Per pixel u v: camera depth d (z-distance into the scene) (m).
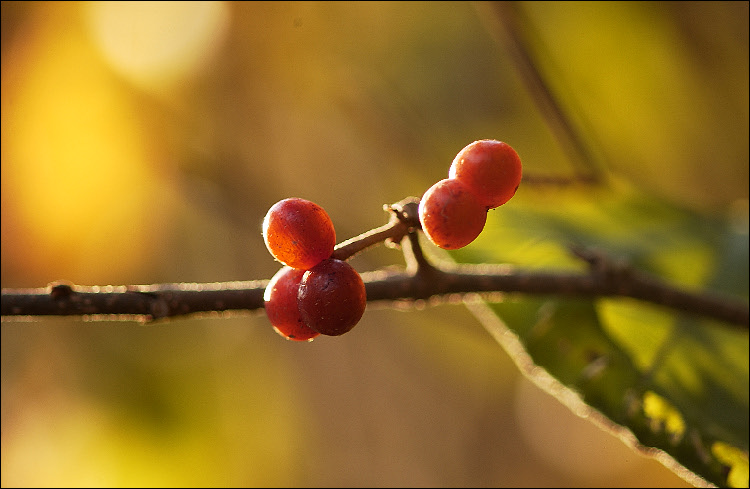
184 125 0.50
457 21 0.49
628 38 0.43
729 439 0.26
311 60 0.51
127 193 0.51
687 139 0.44
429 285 0.24
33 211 0.48
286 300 0.22
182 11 0.49
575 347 0.28
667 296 0.26
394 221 0.22
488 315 0.29
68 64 0.47
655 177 0.44
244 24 0.51
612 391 0.27
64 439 0.51
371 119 0.49
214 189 0.50
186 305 0.23
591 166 0.36
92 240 0.51
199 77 0.51
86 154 0.48
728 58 0.43
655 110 0.44
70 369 0.52
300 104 0.51
